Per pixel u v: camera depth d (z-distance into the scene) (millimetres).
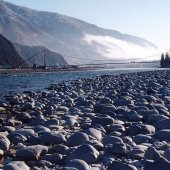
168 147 6590
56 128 9148
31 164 6176
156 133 7902
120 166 5336
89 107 13742
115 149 6512
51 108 13500
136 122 9875
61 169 5387
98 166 5836
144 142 7414
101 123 9469
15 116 12617
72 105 14828
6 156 6805
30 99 18047
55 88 27328
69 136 7766
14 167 5430
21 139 7855
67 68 124250
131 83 28359
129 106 13172
